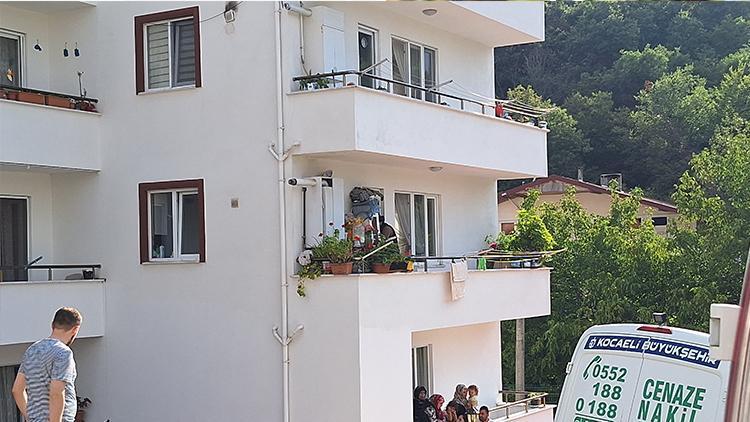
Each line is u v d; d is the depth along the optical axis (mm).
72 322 12078
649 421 12977
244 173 21328
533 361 46750
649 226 46312
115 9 23156
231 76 21500
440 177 26219
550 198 54344
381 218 22625
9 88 21625
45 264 23703
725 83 68625
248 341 21219
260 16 21141
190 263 22016
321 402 20266
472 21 25453
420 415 22516
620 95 74688
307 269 20328
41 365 11641
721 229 44281
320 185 20828
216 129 21703
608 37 77312
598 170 70625
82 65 23547
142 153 22719
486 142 24766
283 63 20844
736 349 5254
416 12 24406
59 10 23719
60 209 23766
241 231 21344
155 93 22516
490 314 24156
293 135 20656
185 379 22047
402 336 20984
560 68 77688
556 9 79500
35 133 21875
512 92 70000
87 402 23125
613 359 13547
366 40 23688
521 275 25656
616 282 44469
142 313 22625
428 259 23984
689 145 68875
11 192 23125
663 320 13898
